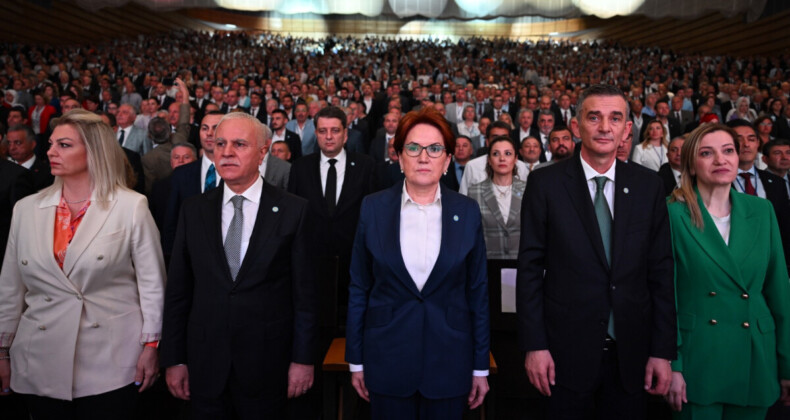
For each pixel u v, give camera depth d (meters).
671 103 7.92
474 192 3.10
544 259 1.74
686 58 15.51
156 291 1.75
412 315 1.58
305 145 6.07
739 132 3.03
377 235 1.62
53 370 1.62
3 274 1.70
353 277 1.70
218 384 1.65
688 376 1.74
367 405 2.24
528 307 1.68
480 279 1.66
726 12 14.53
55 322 1.62
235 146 1.68
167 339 1.70
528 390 2.32
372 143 5.29
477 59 17.70
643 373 1.63
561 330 1.66
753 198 1.81
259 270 1.67
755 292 1.74
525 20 23.91
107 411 1.66
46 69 11.37
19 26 14.48
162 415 2.33
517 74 15.55
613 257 1.62
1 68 10.97
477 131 6.52
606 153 1.66
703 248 1.74
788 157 3.33
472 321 1.68
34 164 3.60
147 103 6.25
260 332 1.67
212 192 1.78
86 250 1.63
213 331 1.66
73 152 1.65
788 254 2.66
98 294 1.67
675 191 1.86
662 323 1.63
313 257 1.79
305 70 14.36
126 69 12.30
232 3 17.41
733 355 1.71
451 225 1.62
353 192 3.03
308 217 1.78
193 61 14.70
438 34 23.72
